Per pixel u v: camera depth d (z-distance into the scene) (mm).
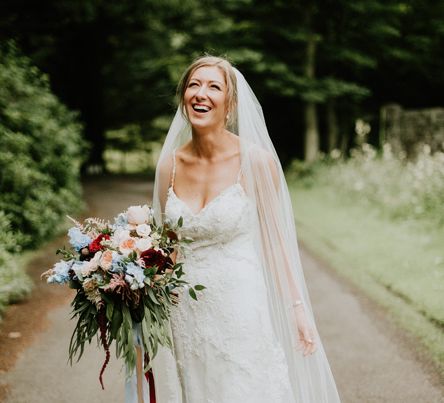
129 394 2498
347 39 19750
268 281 2709
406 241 8227
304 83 18422
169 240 2426
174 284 2346
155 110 27594
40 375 4047
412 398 3676
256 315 2531
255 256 2637
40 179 8391
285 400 2574
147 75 23391
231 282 2527
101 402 3658
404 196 10070
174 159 2770
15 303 5605
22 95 8867
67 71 23078
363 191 11859
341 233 9266
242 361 2486
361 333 4902
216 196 2604
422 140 14984
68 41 21438
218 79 2590
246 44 19328
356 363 4270
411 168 11047
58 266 2289
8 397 3703
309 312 2742
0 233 6211
